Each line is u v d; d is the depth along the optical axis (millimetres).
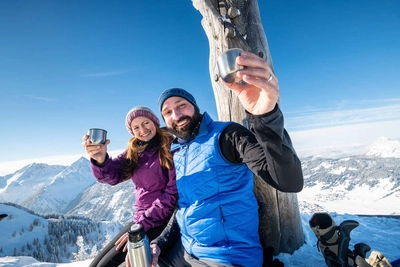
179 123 1211
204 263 1047
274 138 729
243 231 1072
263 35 1634
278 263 1232
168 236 1293
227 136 1055
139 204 1602
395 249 1467
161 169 1538
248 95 756
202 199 1098
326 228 1200
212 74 1709
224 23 1567
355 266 1076
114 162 1699
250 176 1143
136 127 1562
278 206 1505
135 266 944
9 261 2230
